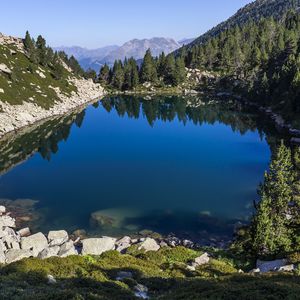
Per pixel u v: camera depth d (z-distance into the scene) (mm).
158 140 94188
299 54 141000
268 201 33938
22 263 22797
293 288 16328
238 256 33469
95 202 50719
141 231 41750
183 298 17078
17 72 136250
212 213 47312
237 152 80562
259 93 143250
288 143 84750
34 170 66750
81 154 78688
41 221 44031
